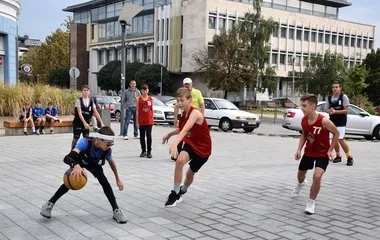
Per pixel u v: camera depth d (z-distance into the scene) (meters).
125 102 15.03
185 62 63.31
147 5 70.62
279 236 5.00
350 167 10.40
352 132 18.73
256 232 5.12
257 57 51.03
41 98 19.14
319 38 70.19
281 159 11.34
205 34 59.97
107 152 5.32
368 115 18.92
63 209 5.88
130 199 6.53
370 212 6.17
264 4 66.19
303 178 6.86
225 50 50.47
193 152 6.05
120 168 9.17
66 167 9.12
